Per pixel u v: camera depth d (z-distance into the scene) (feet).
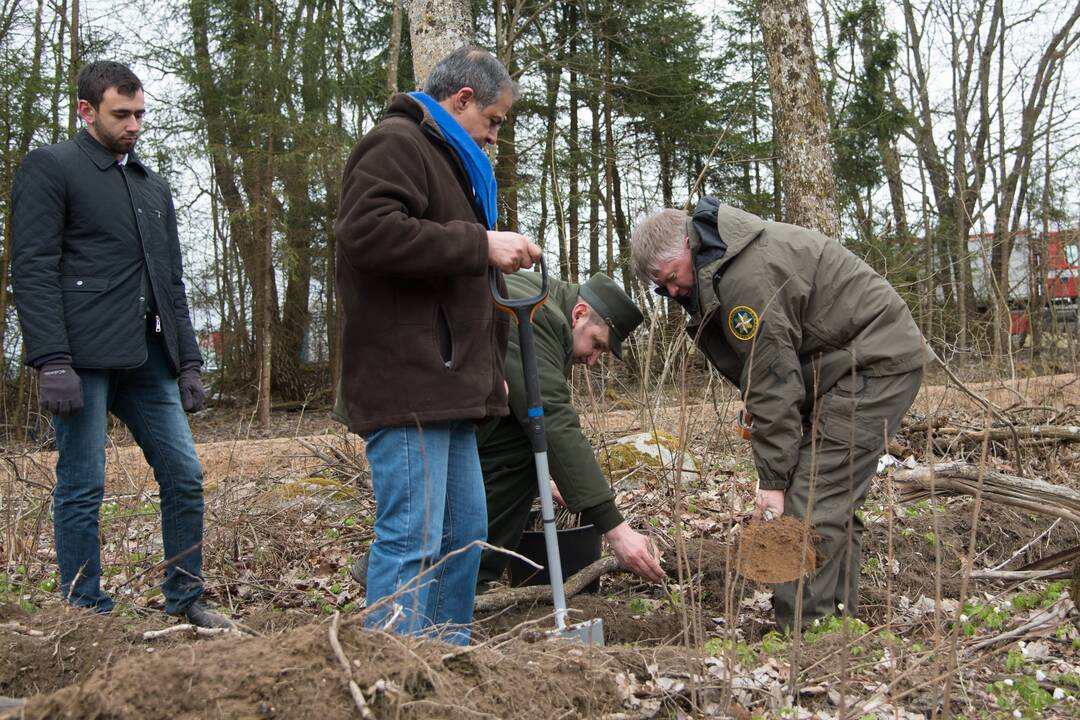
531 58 50.52
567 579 12.44
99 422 10.41
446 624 7.51
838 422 10.80
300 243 53.36
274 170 47.75
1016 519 15.53
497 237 8.18
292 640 6.23
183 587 10.98
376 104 53.62
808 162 25.48
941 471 11.95
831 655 8.86
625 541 10.94
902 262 32.63
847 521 10.85
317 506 17.48
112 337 10.27
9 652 8.04
